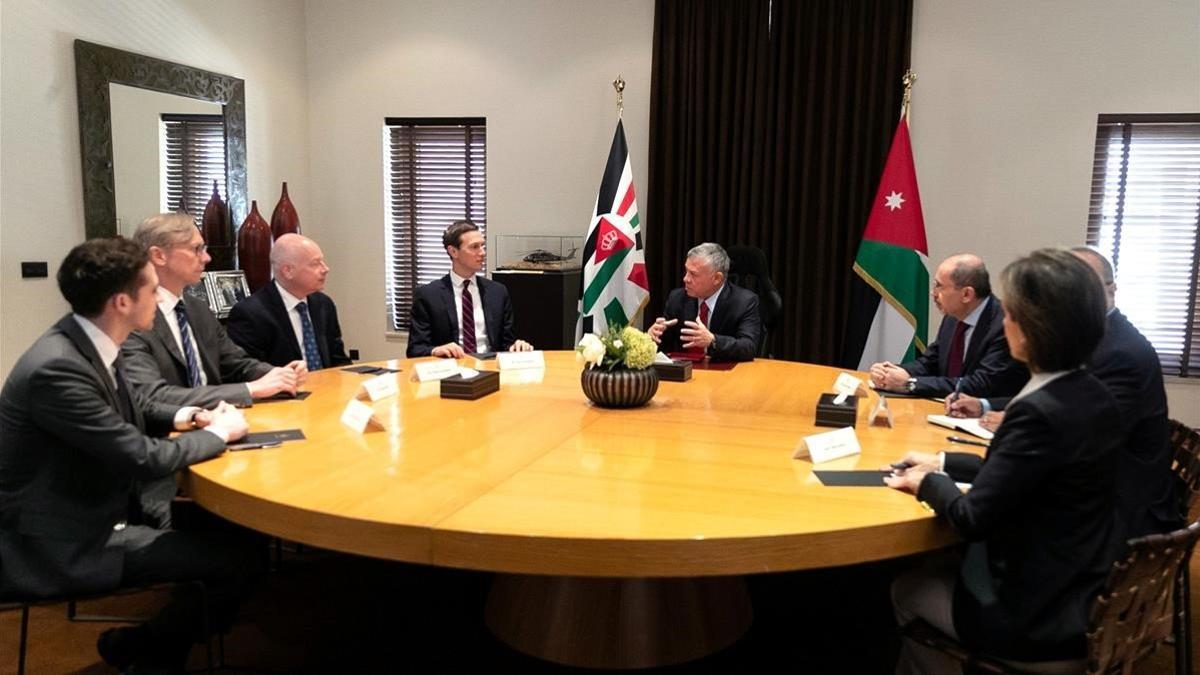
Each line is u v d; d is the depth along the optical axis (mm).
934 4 4613
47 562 1862
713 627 2348
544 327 4961
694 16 4875
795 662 2486
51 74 3875
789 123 4809
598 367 2568
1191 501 2033
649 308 5152
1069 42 4473
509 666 2428
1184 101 4363
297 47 5527
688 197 4988
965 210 4707
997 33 4555
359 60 5539
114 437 1830
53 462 1873
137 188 4312
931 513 1691
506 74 5324
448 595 2916
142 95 4320
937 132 4691
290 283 3312
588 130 5234
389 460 1996
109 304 1936
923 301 4359
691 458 2049
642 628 2250
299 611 2787
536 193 5375
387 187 5633
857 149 4707
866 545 1617
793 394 2855
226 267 4891
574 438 2227
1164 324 4574
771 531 1564
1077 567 1604
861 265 4406
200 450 1970
